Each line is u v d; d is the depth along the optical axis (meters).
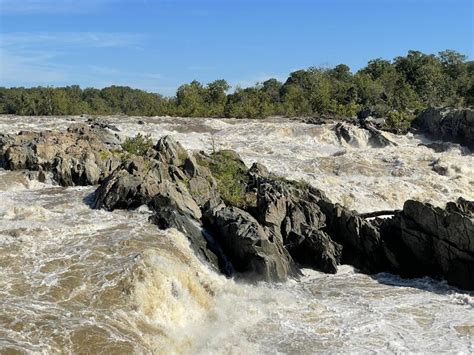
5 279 28.77
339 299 34.06
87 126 65.75
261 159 65.06
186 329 28.39
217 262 36.72
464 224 36.56
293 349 27.00
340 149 74.94
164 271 30.50
